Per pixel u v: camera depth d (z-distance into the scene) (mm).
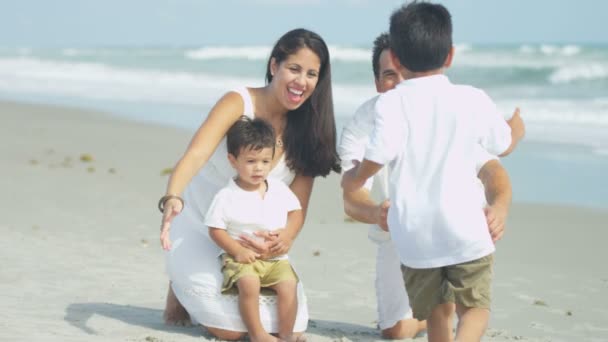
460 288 3609
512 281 6793
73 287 5863
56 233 7848
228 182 4793
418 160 3617
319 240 8062
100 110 21234
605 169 12375
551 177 11852
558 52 29984
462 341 3514
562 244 8203
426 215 3576
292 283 4629
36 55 50125
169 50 47094
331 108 4844
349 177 3967
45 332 4453
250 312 4562
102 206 9352
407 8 3793
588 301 6227
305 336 4820
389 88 4750
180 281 4754
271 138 4605
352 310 5781
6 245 7059
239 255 4578
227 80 32094
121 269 6562
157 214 9031
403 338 4965
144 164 12539
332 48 32781
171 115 20016
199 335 4746
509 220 9328
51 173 11352
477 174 3904
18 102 22781
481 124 3666
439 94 3662
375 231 4906
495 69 27641
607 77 25609
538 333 5371
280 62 4699
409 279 3764
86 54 47812
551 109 19922
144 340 4523
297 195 4984
